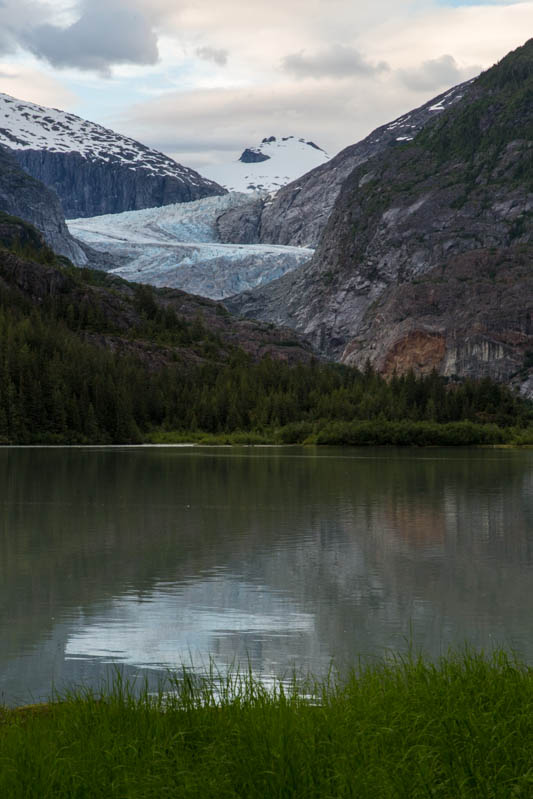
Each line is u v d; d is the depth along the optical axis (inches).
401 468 4119.1
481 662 574.9
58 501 2508.6
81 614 1125.1
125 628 1043.3
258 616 1113.4
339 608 1157.7
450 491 2896.2
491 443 7298.2
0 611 1139.9
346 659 888.9
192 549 1668.3
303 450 6240.2
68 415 6934.1
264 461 4677.7
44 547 1695.4
